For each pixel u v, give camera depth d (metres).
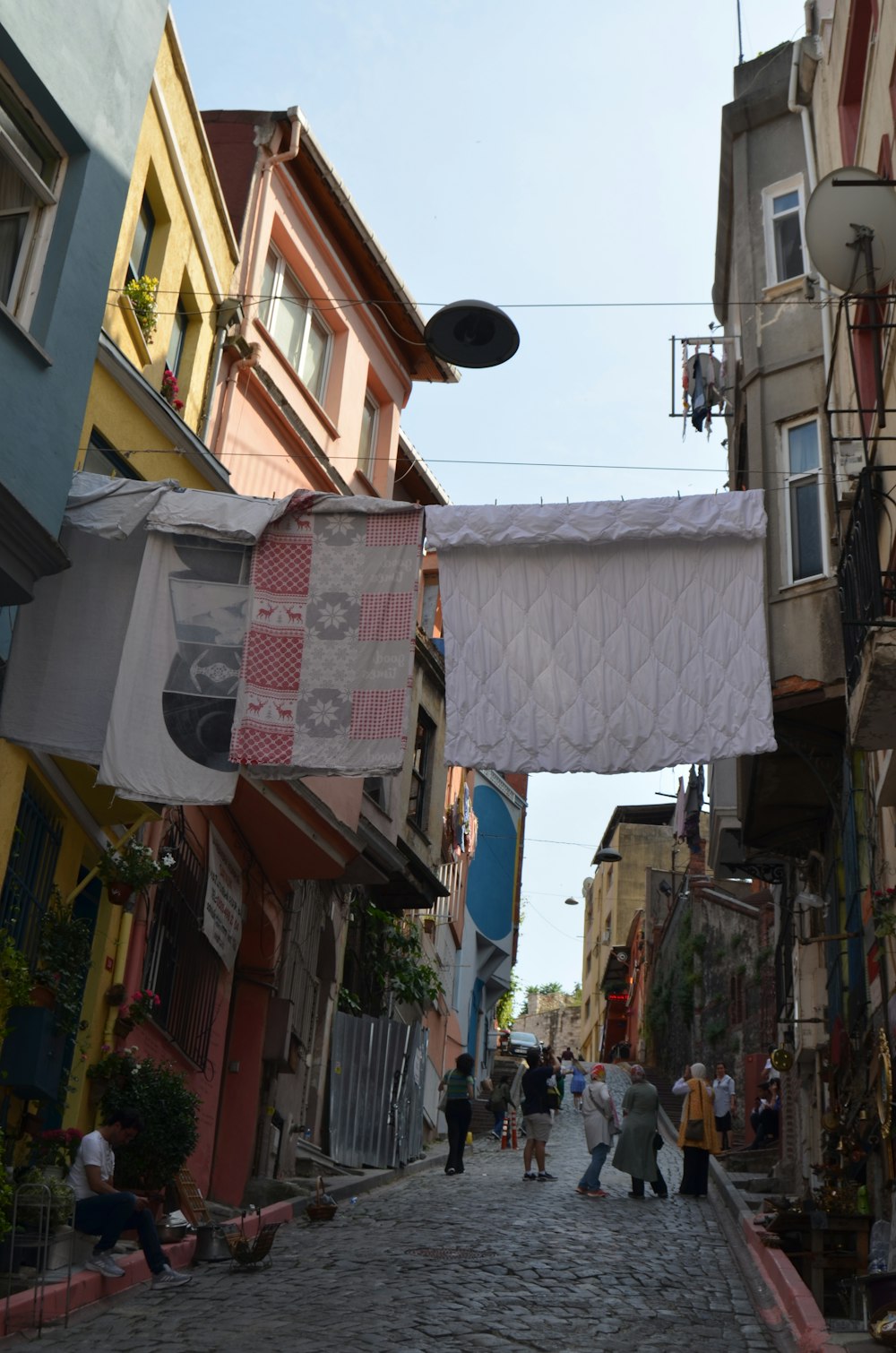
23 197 9.52
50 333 9.31
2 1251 8.38
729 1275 11.27
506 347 11.46
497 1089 27.20
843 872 15.93
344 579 9.69
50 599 9.69
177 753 9.30
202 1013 14.81
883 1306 7.71
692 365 18.11
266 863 16.56
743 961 32.12
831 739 15.56
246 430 15.66
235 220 16.05
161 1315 8.55
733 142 18.59
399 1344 7.82
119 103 10.35
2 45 9.04
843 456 12.92
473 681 9.62
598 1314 9.19
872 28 12.49
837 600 15.07
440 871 31.75
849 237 10.06
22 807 9.94
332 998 20.16
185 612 9.59
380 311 19.98
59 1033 9.85
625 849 68.94
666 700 9.47
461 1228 13.09
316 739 9.34
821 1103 17.16
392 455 20.58
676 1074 39.25
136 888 11.36
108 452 11.71
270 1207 13.62
